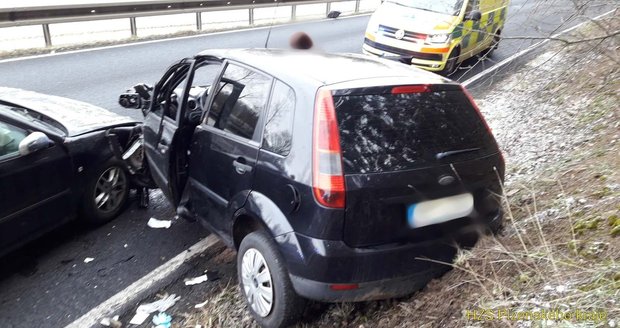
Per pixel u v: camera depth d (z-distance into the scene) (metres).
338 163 2.50
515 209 3.65
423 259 2.69
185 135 3.79
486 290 2.47
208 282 3.61
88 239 4.22
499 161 3.01
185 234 4.32
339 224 2.48
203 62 3.86
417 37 8.64
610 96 5.17
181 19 15.73
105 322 3.18
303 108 2.71
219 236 3.38
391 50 8.88
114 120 4.77
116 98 7.51
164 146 3.86
